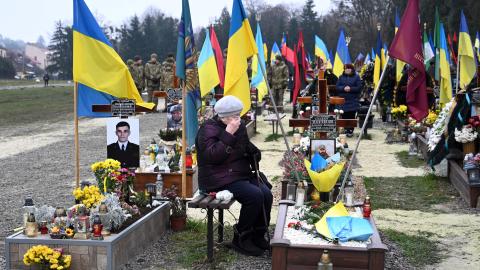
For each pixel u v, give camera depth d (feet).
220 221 23.09
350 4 193.67
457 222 26.58
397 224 26.32
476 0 129.70
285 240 17.92
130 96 26.30
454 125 34.42
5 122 77.56
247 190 21.17
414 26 22.50
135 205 23.30
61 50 307.99
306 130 40.75
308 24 245.24
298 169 27.35
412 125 50.70
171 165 29.86
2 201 31.32
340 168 23.15
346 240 18.19
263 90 68.54
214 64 39.06
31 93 145.59
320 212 21.35
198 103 26.23
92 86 24.91
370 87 78.02
